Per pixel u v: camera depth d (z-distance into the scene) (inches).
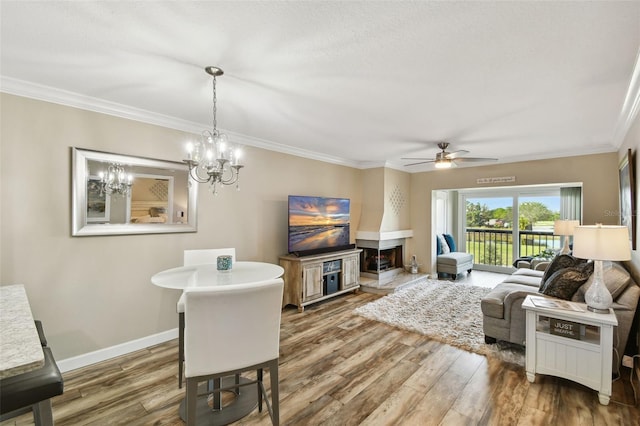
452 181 233.1
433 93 97.5
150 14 59.6
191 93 99.5
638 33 63.8
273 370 69.8
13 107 92.6
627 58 74.5
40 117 97.0
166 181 125.2
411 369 102.0
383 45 70.0
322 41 68.7
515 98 101.1
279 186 173.3
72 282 103.3
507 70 81.7
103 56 76.5
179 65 80.7
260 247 162.6
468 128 135.6
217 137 102.2
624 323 91.7
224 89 95.7
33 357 42.3
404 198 248.8
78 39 68.8
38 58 77.8
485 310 119.7
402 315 154.5
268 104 108.5
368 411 80.2
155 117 120.3
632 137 118.2
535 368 93.1
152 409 81.0
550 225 253.8
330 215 191.2
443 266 246.8
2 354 43.1
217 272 97.7
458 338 126.0
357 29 63.9
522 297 111.3
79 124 104.3
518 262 224.5
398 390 89.8
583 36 65.5
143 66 81.5
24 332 51.6
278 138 157.2
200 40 68.9
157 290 122.9
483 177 218.1
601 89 93.0
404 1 55.1
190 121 128.6
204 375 63.0
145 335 119.6
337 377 97.1
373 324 144.1
